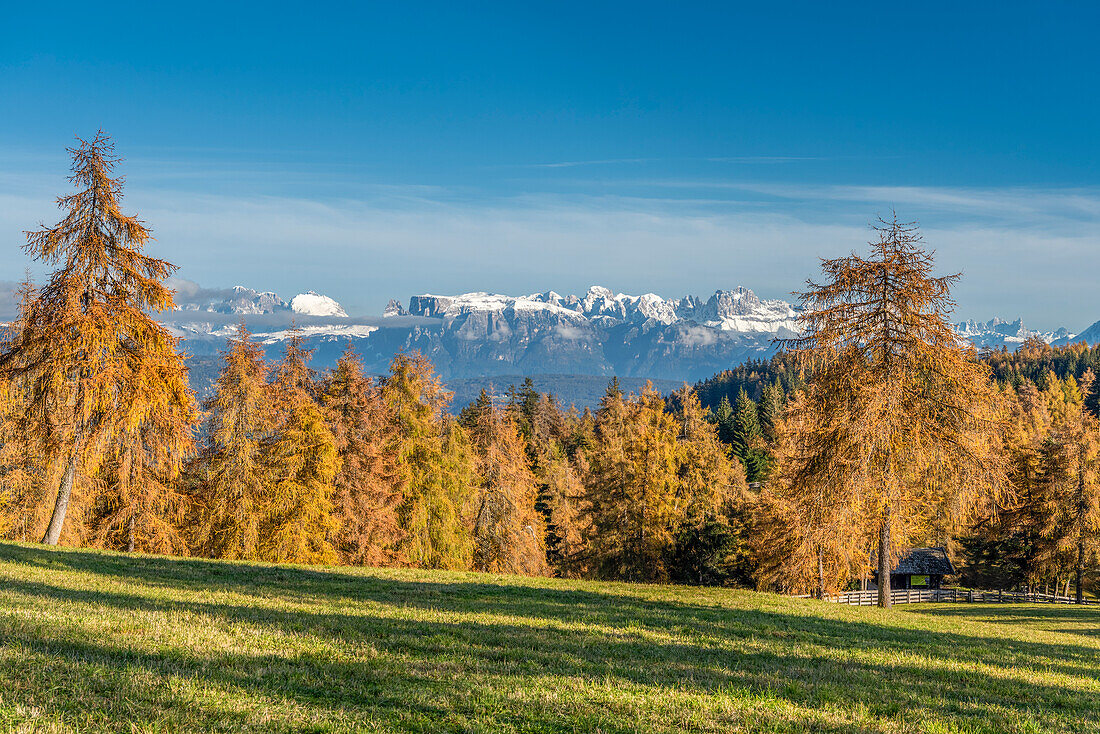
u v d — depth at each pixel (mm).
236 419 38000
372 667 10297
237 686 8648
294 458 37844
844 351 27266
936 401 26672
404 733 7648
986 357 27688
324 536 39438
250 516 37531
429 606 18609
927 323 26328
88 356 28234
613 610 20000
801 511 30359
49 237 28078
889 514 26891
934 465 26469
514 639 14078
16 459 35000
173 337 30984
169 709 7566
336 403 42625
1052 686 13102
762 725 8883
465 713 8508
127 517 35156
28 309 28438
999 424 26984
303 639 11938
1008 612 44594
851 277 26891
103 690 7996
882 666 13836
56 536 29203
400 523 43781
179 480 39000
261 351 39094
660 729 8375
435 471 44844
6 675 8078
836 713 9734
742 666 12922
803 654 14703
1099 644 22594
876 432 25828
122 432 29797
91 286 28609
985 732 9469
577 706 9039
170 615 13484
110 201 28922
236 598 17453
